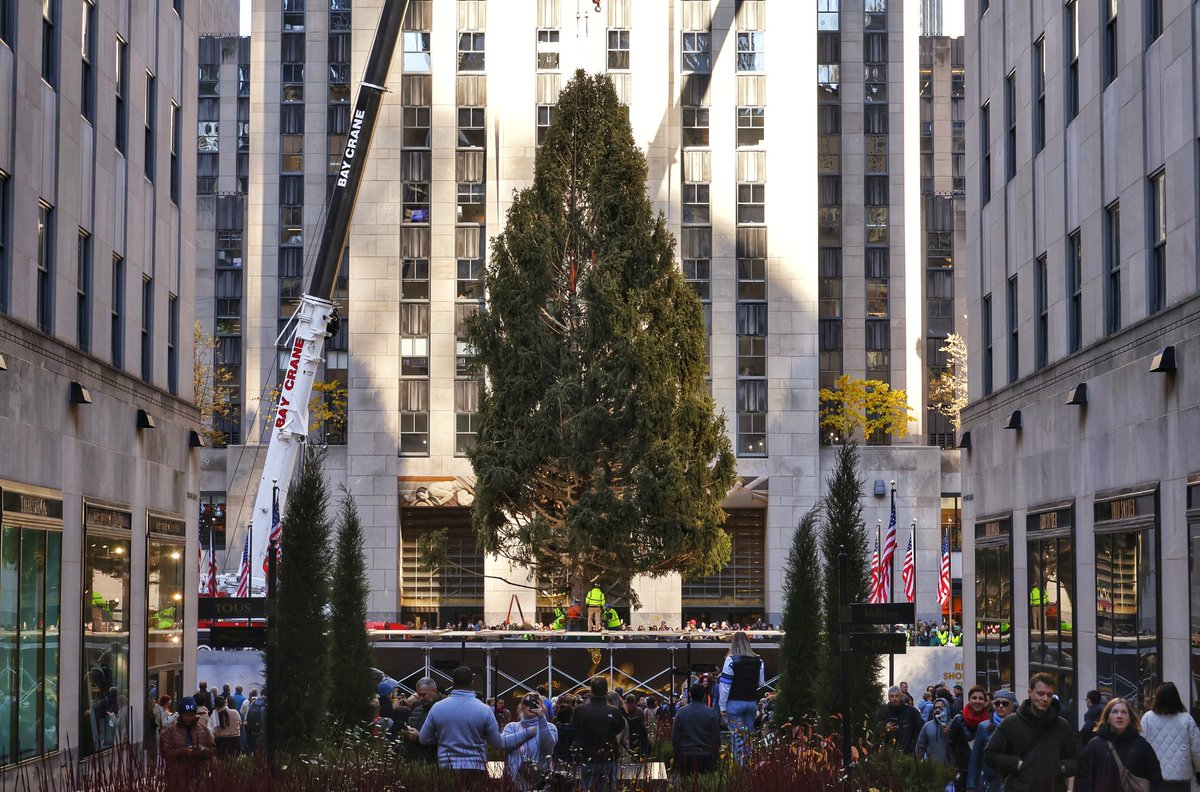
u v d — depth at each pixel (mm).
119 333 32219
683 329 53281
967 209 39156
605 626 51781
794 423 74125
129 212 32781
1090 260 29250
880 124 99062
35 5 26594
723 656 44500
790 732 23000
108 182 31172
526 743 18328
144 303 34531
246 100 109562
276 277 93812
